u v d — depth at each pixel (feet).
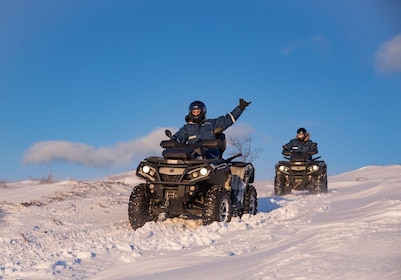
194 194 24.84
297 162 51.44
